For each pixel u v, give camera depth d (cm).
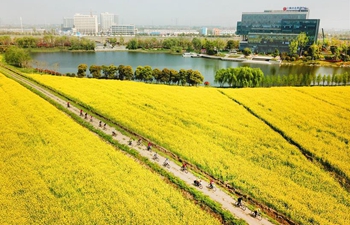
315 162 4541
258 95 7450
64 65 17062
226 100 7162
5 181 3738
